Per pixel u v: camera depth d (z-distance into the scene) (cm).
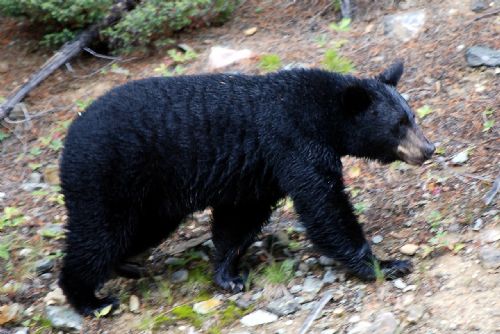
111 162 949
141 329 961
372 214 1110
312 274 1010
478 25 1398
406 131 1003
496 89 1256
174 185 992
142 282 1077
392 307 897
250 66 1455
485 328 822
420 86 1323
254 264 1077
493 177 1081
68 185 961
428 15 1470
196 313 966
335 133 998
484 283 888
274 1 1684
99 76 1549
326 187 974
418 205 1089
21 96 1470
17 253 1155
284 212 1185
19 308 1037
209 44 1576
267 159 983
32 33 1691
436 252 979
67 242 975
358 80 1020
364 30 1504
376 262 960
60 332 998
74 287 987
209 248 1130
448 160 1159
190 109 978
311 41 1512
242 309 967
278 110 975
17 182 1344
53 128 1436
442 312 864
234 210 1042
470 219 1015
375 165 1210
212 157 981
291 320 921
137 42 1598
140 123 962
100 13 1585
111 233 971
